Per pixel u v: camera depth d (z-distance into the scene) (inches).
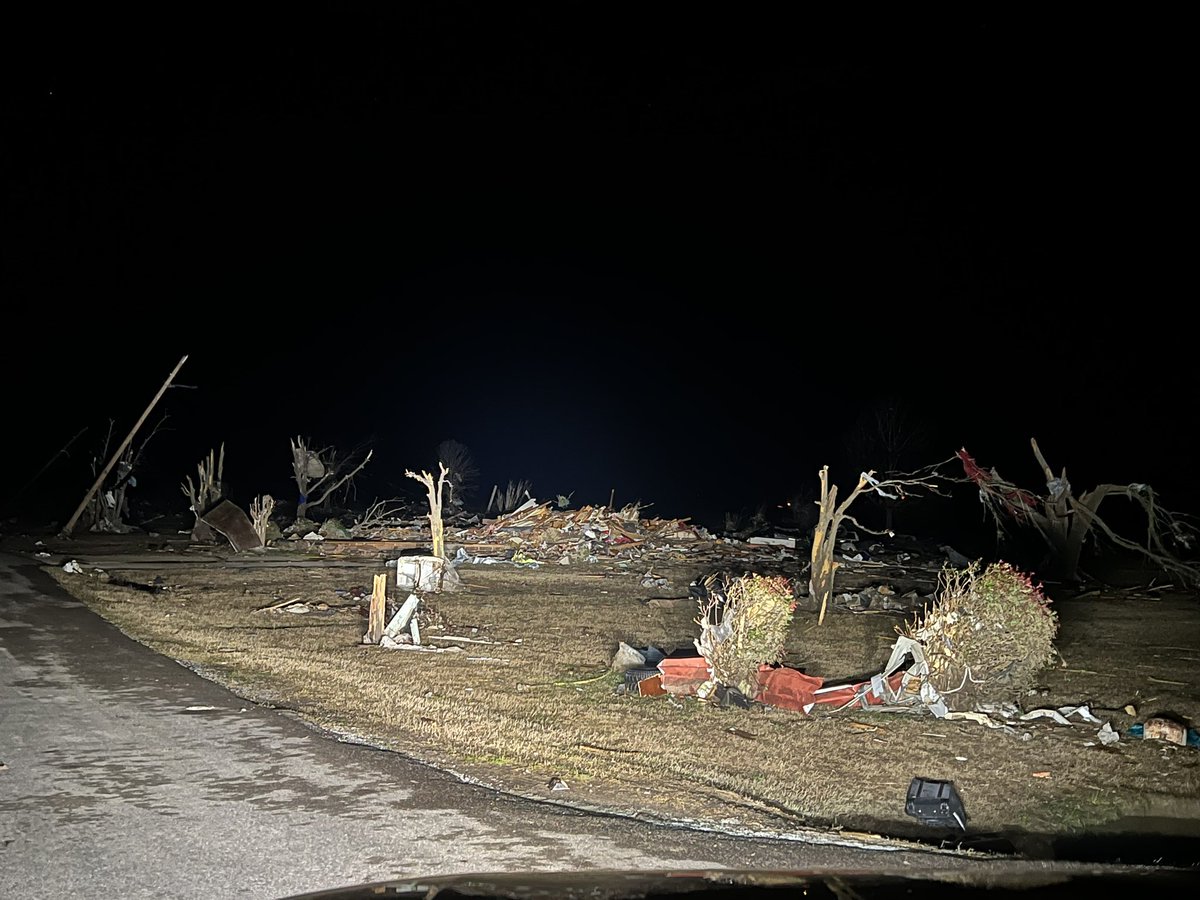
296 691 428.8
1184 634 688.4
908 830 305.6
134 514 1429.6
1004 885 177.6
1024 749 392.5
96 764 315.6
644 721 406.0
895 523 1707.7
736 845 257.4
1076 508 1026.7
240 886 223.5
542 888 178.2
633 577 955.3
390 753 338.3
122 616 601.6
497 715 401.4
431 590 807.7
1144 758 386.9
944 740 401.1
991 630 444.8
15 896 217.0
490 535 1190.3
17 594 673.0
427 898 173.3
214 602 681.6
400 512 1599.4
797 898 168.1
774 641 451.8
